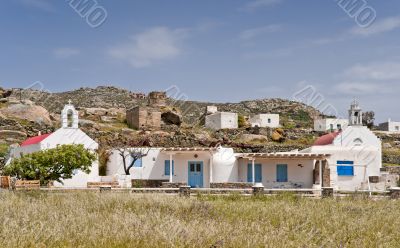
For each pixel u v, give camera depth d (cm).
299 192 2862
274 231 1236
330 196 2706
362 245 1134
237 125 7875
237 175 3981
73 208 1684
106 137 5147
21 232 1091
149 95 7281
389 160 6375
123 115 7100
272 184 3966
